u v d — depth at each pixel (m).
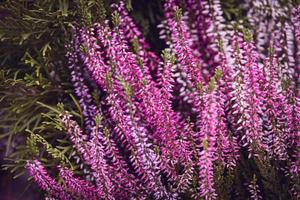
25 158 0.65
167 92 0.59
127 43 0.65
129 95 0.58
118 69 0.60
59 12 0.65
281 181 0.62
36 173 0.58
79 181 0.59
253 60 0.59
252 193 0.61
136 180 0.60
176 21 0.61
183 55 0.61
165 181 0.61
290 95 0.59
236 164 0.62
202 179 0.57
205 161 0.56
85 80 0.65
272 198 0.62
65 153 0.65
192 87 0.62
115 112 0.59
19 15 0.66
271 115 0.60
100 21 0.61
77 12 0.65
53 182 0.59
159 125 0.59
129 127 0.59
